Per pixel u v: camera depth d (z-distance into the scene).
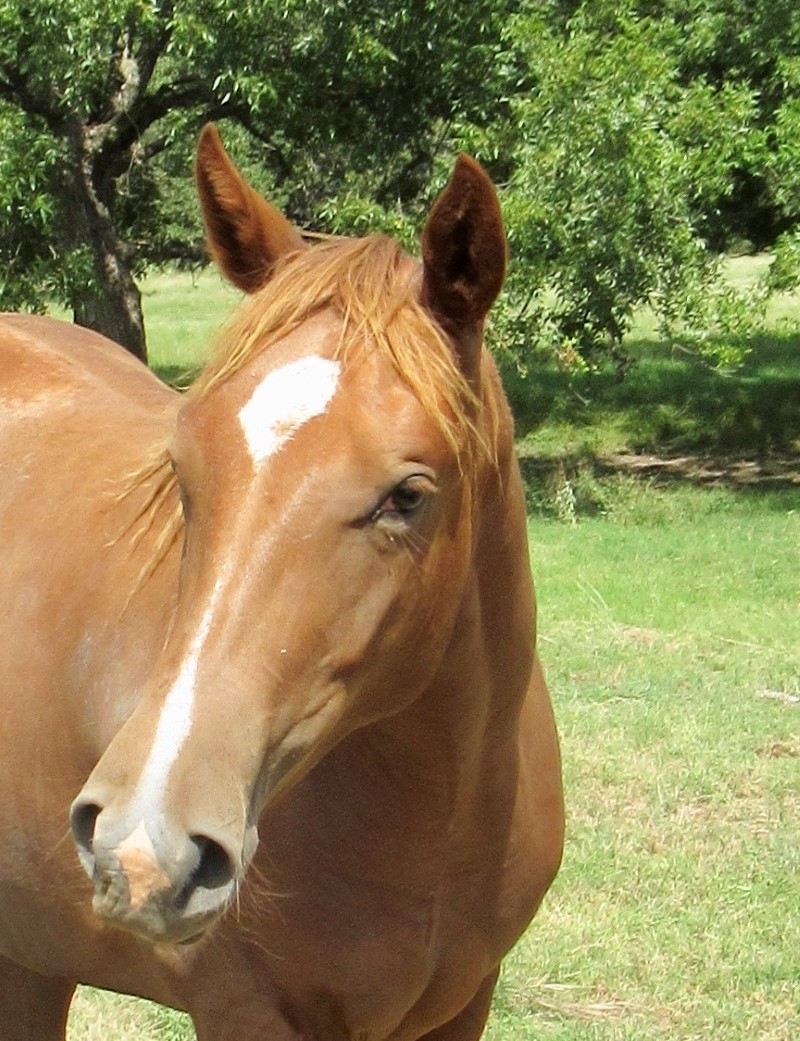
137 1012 4.51
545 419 17.31
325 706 2.24
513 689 2.80
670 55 13.71
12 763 3.20
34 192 12.34
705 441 16.53
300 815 2.72
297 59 12.98
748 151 12.71
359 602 2.23
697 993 4.56
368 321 2.28
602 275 12.43
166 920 1.97
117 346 4.53
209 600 2.15
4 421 3.79
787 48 13.61
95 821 2.04
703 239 13.85
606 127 12.02
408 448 2.21
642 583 9.84
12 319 4.34
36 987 3.63
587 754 6.51
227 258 2.68
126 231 16.36
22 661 3.22
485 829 2.85
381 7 12.83
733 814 5.93
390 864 2.74
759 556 10.83
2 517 3.52
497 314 12.80
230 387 2.26
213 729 2.07
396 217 12.56
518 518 2.71
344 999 2.81
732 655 8.18
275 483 2.17
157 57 13.88
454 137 13.45
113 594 3.08
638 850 5.56
